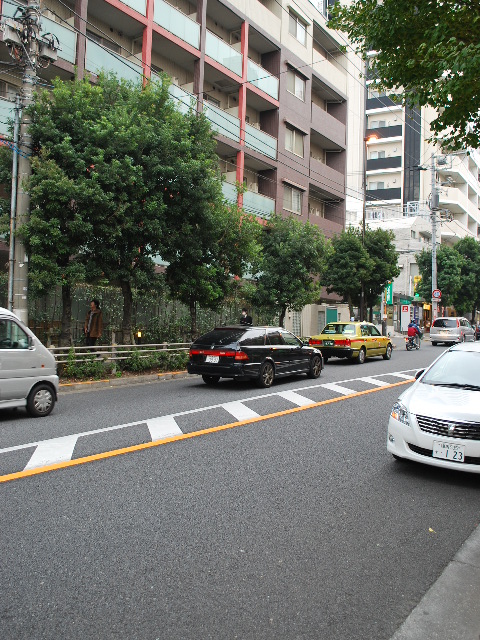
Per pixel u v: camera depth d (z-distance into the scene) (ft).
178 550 12.34
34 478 17.08
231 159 79.30
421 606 10.27
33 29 35.35
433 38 20.10
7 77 51.34
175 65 70.18
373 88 27.73
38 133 37.24
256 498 15.90
